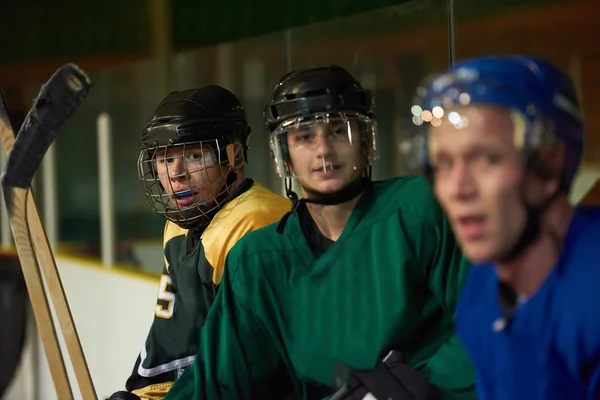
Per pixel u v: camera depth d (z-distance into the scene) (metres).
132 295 8.47
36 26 11.08
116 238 9.22
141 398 5.17
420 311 3.86
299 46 6.58
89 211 9.78
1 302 10.91
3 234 11.37
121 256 9.14
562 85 3.07
